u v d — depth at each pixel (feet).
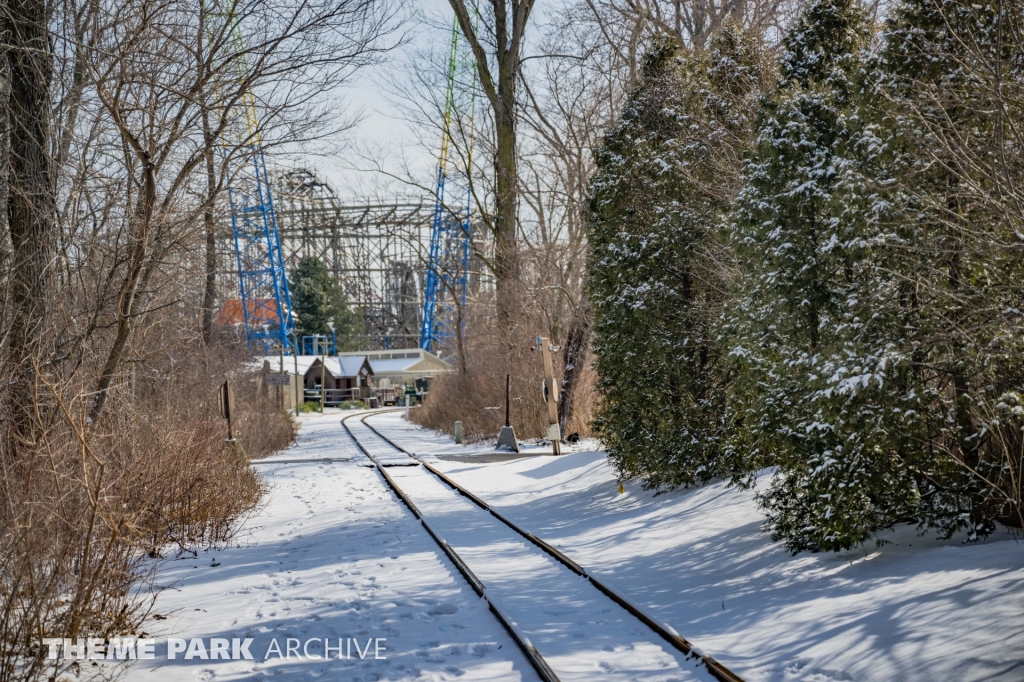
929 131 28.25
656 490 49.19
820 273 31.81
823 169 32.32
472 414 130.31
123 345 44.21
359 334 412.16
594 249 53.06
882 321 28.99
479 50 104.37
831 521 28.53
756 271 34.88
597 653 22.74
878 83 31.50
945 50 30.12
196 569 36.96
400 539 42.11
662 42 52.85
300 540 43.68
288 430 134.31
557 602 28.32
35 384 26.86
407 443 117.60
